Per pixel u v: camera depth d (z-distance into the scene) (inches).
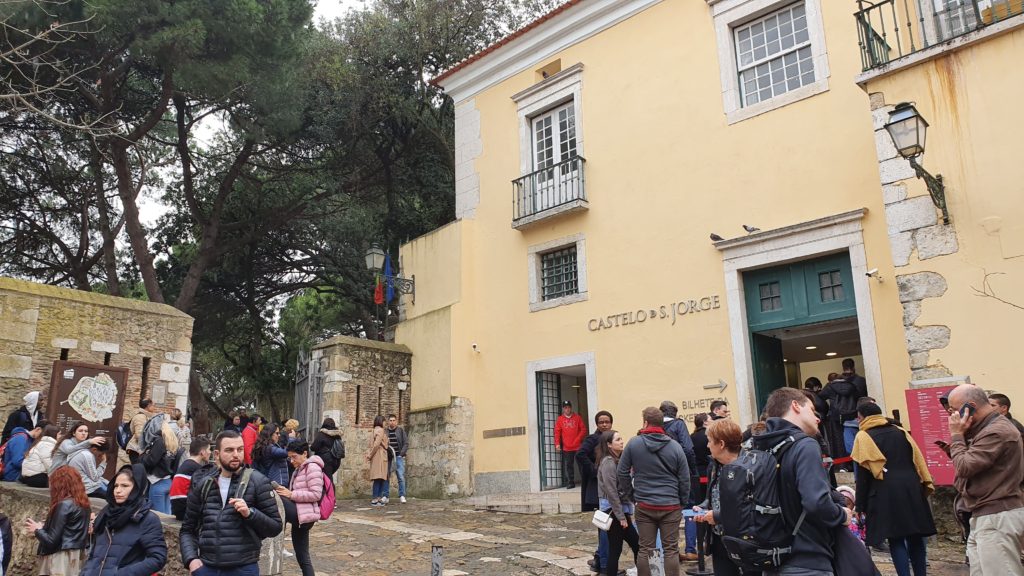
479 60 602.5
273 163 786.2
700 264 445.4
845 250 390.6
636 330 468.4
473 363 561.9
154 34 518.9
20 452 356.2
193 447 241.1
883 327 365.7
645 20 506.9
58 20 486.6
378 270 641.6
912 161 307.0
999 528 166.7
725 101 452.8
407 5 755.4
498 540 336.2
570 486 484.4
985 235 307.7
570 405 503.8
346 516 429.7
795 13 436.1
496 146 586.2
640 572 215.5
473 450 543.8
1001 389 295.0
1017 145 305.4
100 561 192.5
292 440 240.5
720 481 141.8
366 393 566.9
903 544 209.0
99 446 322.0
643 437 223.3
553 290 533.6
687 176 462.9
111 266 695.7
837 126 401.7
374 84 746.2
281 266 877.8
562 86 546.6
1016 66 309.4
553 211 519.5
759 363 422.9
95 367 449.1
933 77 329.4
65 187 732.7
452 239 588.4
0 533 231.9
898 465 209.5
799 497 132.2
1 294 427.5
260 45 585.3
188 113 706.8
